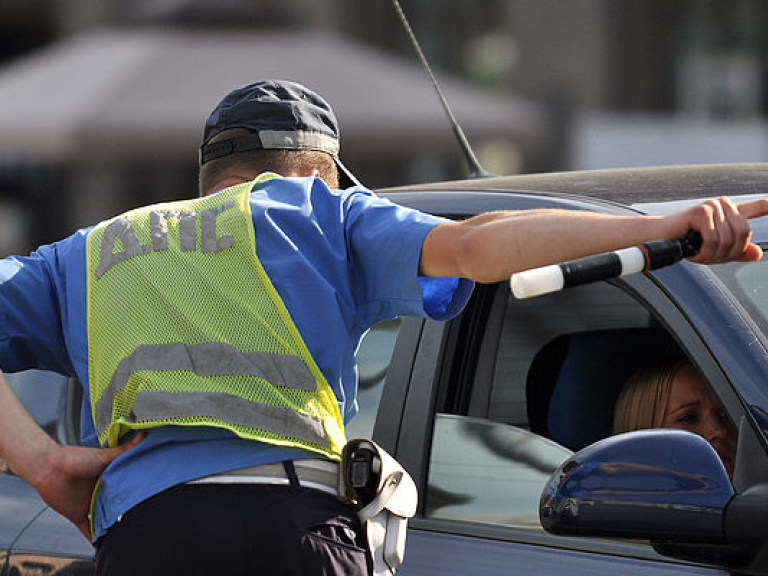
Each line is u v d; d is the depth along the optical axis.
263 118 9.77
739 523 8.40
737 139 61.25
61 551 11.60
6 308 9.36
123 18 61.09
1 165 64.00
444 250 8.42
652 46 65.12
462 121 50.56
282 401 8.48
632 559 9.53
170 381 8.55
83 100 49.59
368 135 49.06
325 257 8.87
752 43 65.06
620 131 61.25
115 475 8.70
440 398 10.98
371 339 11.54
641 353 11.38
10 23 68.19
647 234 7.69
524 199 11.37
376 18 66.38
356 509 8.69
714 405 10.59
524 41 65.62
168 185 65.19
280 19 55.25
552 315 11.45
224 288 8.73
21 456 8.77
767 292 9.84
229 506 8.38
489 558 10.20
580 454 8.89
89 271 9.16
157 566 8.34
